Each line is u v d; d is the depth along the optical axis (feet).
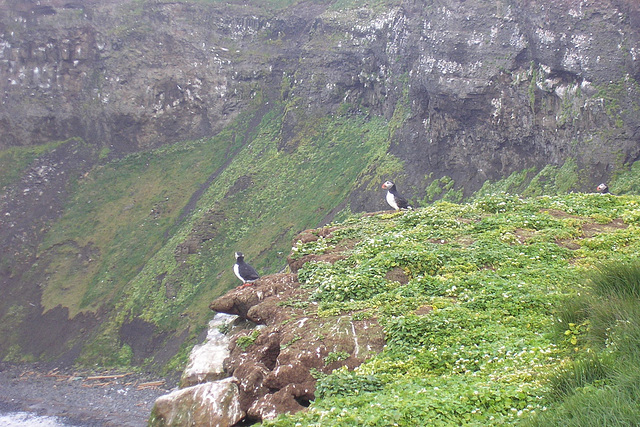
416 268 50.65
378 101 255.50
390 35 248.93
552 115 170.40
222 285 197.77
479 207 64.85
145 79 309.63
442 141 198.80
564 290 44.57
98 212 268.00
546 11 171.94
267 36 317.01
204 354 51.93
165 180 280.31
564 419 26.96
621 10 160.66
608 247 52.44
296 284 53.72
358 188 213.66
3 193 277.23
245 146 286.66
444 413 30.32
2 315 222.07
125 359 184.14
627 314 33.50
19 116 300.40
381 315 43.42
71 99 307.37
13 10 311.06
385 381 35.96
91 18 315.37
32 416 146.00
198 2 325.21
